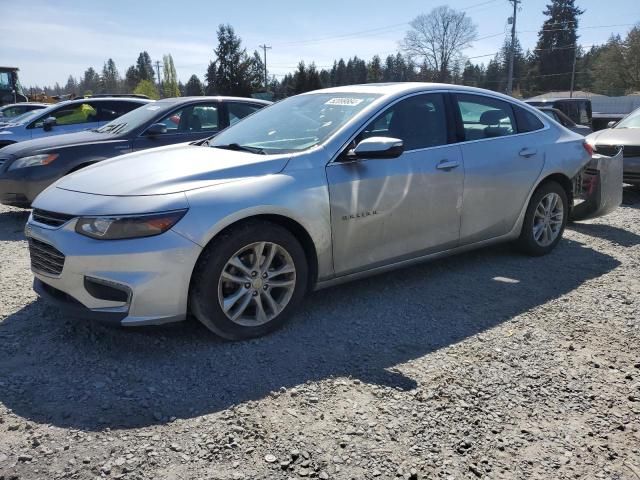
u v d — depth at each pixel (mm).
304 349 3420
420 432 2619
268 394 2908
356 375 3125
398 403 2850
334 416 2723
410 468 2371
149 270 3111
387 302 4207
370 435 2584
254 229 3391
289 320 3828
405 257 4262
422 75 68312
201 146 4395
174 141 7246
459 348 3475
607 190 5977
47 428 2574
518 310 4090
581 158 5504
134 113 7629
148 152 4211
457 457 2457
